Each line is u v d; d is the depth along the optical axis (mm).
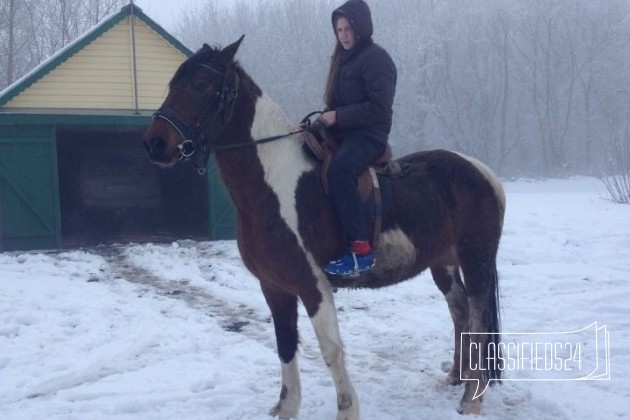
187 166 15500
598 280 8953
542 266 9852
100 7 36125
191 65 4289
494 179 5301
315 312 4340
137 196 16219
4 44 34844
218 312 8094
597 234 11766
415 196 4789
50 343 6820
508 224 13148
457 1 47781
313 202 4395
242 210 4449
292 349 4754
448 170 5098
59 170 15477
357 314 7762
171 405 5176
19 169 12492
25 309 8062
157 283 9875
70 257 11945
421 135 43875
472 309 5082
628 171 21688
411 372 5871
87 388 5523
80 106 13531
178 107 4211
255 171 4383
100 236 15016
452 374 5500
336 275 4406
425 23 45250
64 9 35281
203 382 5602
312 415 4906
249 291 9188
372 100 4422
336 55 4738
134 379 5727
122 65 13805
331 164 4379
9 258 11703
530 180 42188
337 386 4398
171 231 15891
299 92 38281
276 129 4508
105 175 15938
